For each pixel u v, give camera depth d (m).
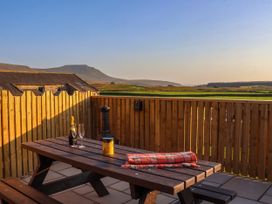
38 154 3.06
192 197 2.47
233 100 4.34
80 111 5.82
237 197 3.53
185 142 4.89
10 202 2.54
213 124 4.57
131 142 5.63
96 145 3.11
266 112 4.04
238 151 4.34
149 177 2.01
